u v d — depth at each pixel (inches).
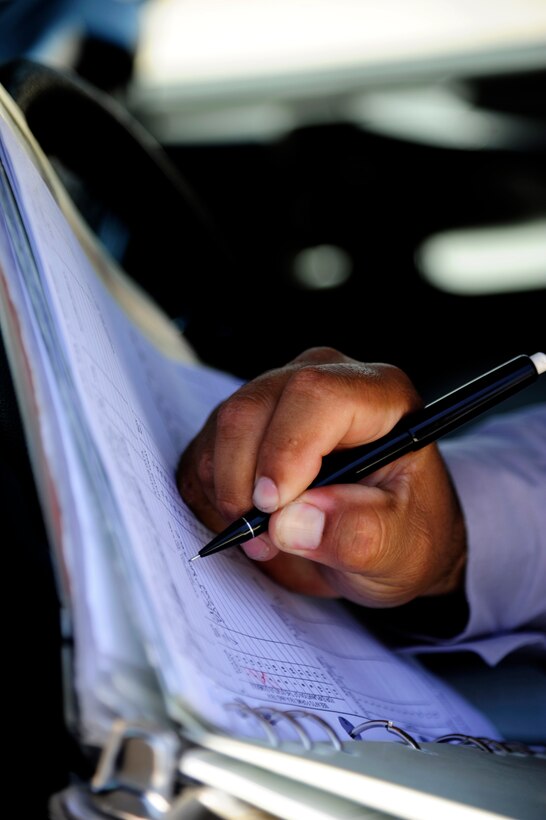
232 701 12.0
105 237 31.0
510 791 12.0
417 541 18.9
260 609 16.9
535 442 26.8
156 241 31.9
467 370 55.9
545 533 23.4
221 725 11.1
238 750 11.1
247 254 62.7
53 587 15.3
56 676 14.4
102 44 56.4
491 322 58.1
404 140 65.0
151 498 14.1
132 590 11.2
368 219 62.1
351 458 17.6
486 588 22.4
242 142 67.1
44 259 13.9
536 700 21.6
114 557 11.4
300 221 63.1
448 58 69.7
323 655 17.3
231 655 13.5
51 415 12.0
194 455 17.5
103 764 11.4
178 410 20.9
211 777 11.4
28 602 15.1
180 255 32.4
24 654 14.6
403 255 60.5
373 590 19.7
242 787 11.3
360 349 57.5
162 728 11.2
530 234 60.7
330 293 59.3
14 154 15.3
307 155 65.5
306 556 16.8
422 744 14.7
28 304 12.6
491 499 23.0
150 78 71.6
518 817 10.9
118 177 29.9
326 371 17.3
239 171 65.9
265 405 17.1
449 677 22.8
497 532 22.5
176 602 12.2
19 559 15.3
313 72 70.8
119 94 60.1
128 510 11.8
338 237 61.9
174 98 70.4
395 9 75.8
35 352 12.3
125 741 11.7
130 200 30.6
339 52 72.0
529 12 72.9
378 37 73.5
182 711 10.9
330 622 19.9
